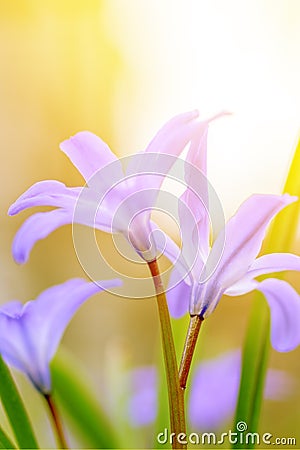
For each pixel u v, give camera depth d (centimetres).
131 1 49
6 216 55
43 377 18
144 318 46
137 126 50
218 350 27
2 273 53
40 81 56
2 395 18
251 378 19
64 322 18
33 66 56
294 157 19
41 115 58
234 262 17
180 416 16
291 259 17
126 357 24
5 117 58
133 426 22
